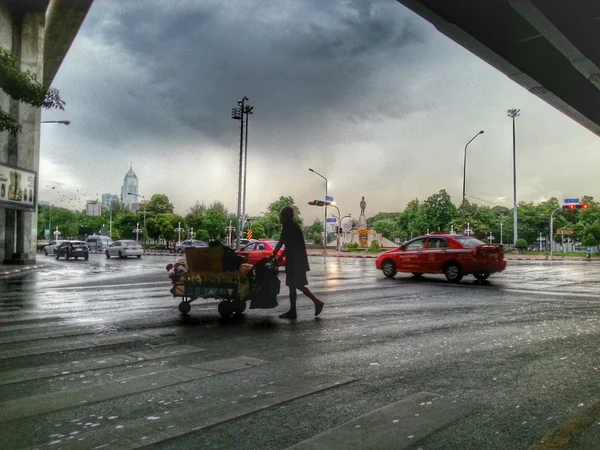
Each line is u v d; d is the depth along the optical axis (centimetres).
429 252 1755
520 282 1692
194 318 841
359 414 369
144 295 1223
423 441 319
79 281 1712
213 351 583
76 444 314
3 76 1509
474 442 318
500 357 552
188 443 316
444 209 8212
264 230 10250
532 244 9662
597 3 959
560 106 1502
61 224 9794
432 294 1248
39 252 6234
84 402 395
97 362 527
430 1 907
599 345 617
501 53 1125
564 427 343
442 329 732
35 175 2812
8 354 564
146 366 511
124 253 4184
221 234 8981
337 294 1244
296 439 322
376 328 740
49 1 2736
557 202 9825
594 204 9019
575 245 9306
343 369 499
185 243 5662
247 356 557
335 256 5097
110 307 988
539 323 787
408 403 394
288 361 533
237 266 874
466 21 995
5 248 2794
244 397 407
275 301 874
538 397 411
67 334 690
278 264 888
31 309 960
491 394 418
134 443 315
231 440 321
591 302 1079
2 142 2678
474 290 1370
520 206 9844
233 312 895
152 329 732
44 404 390
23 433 332
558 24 985
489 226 8562
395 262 1856
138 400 400
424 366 511
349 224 9550
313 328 741
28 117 2805
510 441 320
